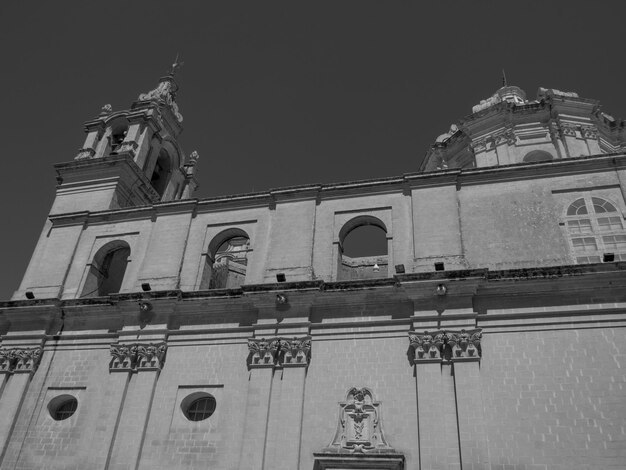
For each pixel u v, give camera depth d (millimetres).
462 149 30562
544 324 18188
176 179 35719
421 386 18000
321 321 20531
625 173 20531
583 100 28016
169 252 24406
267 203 24344
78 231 27109
